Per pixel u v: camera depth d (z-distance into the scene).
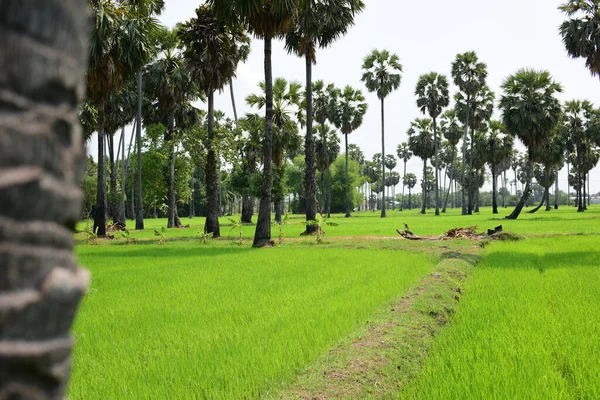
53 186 1.09
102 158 28.59
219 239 26.27
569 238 21.47
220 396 4.27
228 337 6.16
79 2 1.16
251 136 37.94
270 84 22.00
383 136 57.06
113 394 4.30
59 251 1.12
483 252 17.14
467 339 6.11
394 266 13.21
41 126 1.07
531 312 7.39
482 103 61.72
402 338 5.98
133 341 6.13
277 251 18.77
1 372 1.03
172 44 35.16
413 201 181.12
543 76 40.34
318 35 27.42
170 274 12.41
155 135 39.22
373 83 55.09
